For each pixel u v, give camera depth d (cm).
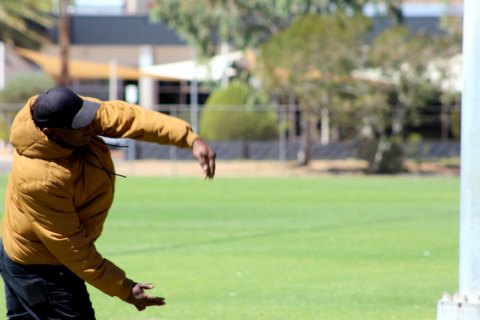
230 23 8450
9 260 1276
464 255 1502
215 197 5456
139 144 8988
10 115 8388
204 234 3597
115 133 1223
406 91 7506
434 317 2006
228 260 2894
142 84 11700
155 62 12062
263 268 2730
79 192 1229
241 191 5947
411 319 1986
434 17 11144
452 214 4478
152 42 11688
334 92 7444
